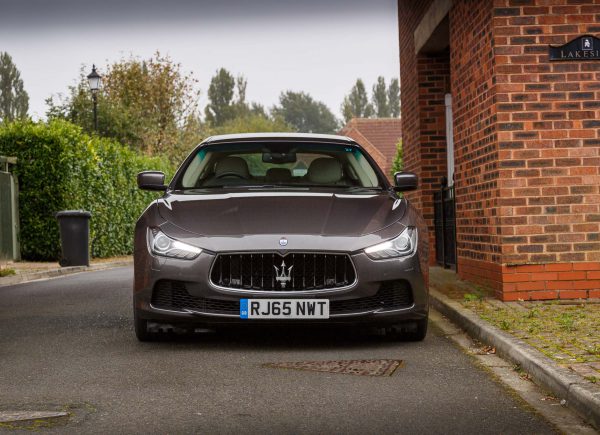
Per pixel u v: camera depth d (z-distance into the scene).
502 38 8.36
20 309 9.30
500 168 8.34
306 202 6.84
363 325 6.43
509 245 8.33
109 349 6.50
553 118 8.34
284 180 7.61
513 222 8.34
